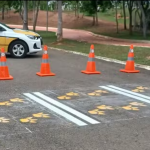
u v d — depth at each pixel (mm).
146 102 7047
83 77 9875
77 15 57812
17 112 6152
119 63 13031
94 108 6488
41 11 64188
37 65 12000
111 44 21953
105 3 40000
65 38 27578
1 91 7828
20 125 5410
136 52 16078
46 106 6598
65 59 13992
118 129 5273
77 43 22281
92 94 7691
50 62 12953
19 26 49500
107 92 7938
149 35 32594
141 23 40406
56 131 5152
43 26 53250
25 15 31000
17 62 12688
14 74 10109
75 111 6266
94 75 10273
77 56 15148
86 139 4832
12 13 63250
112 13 62906
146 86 8742
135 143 4695
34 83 8828
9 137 4879
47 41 24359
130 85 8828
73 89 8195
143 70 11375
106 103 6891
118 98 7359
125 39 27766
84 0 40719
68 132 5113
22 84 8672
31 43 13992
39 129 5230
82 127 5352
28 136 4930
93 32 39000
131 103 6934
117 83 9070
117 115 6035
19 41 13914
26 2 30922
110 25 48938
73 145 4605
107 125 5461
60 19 22156
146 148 4516
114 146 4578
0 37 13758
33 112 6168
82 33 37500
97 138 4875
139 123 5590
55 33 36281
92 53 10586
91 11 43344
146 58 14062
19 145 4586
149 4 35656
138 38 28609
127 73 10742
